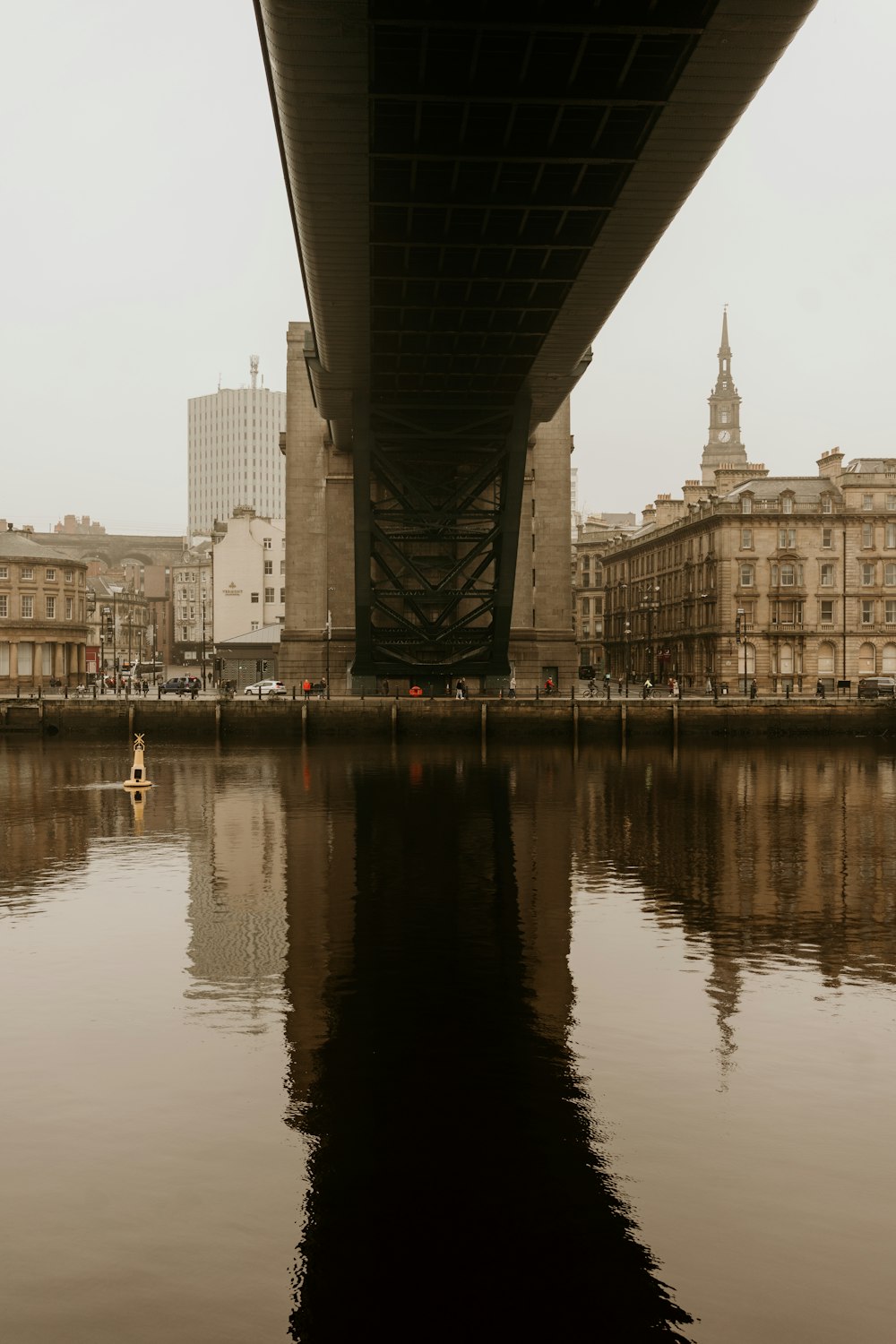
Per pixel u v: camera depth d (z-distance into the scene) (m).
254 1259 10.57
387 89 34.44
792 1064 15.14
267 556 121.50
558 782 48.25
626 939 21.75
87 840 33.25
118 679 99.44
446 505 69.44
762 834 34.38
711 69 32.62
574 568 140.12
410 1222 11.16
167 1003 17.78
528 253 47.06
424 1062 15.27
